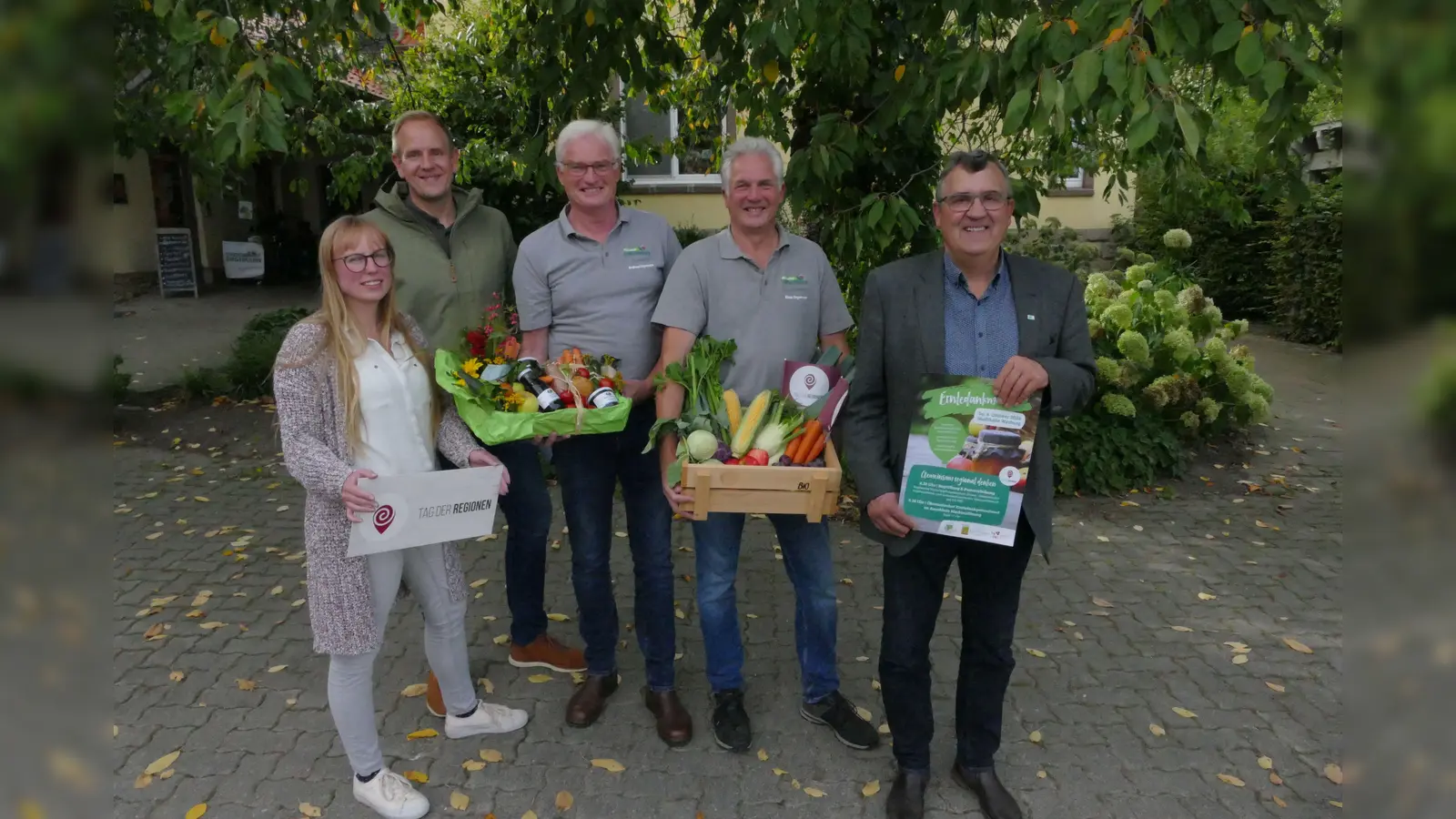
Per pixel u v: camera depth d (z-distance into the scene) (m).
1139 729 3.33
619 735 3.24
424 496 2.49
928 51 4.60
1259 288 11.71
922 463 2.41
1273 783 3.03
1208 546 5.05
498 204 9.77
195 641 3.94
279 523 5.39
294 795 2.91
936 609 2.70
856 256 4.33
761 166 2.72
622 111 6.55
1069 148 5.36
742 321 2.86
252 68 2.92
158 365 9.13
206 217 15.11
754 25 3.49
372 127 7.86
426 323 3.17
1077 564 4.80
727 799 2.92
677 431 2.83
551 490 5.98
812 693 3.23
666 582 3.17
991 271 2.48
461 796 2.90
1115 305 6.04
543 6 4.44
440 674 3.06
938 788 2.93
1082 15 2.70
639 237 3.07
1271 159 3.10
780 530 3.06
